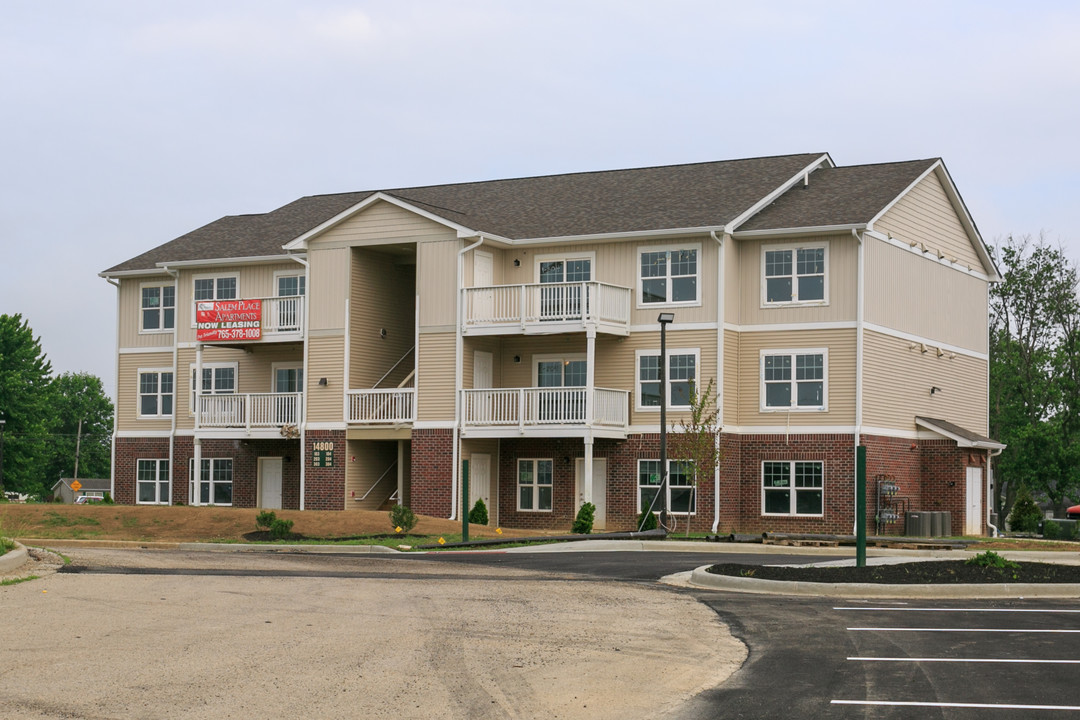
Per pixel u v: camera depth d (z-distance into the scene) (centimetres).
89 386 12131
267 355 4522
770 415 3766
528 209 4300
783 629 1530
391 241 4069
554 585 2009
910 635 1473
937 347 4181
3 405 8694
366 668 1273
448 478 3922
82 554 2459
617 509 3869
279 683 1198
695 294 3797
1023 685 1195
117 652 1323
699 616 1642
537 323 3809
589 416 3694
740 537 3219
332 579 2062
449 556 2706
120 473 4784
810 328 3731
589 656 1355
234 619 1559
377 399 4072
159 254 4772
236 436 4300
